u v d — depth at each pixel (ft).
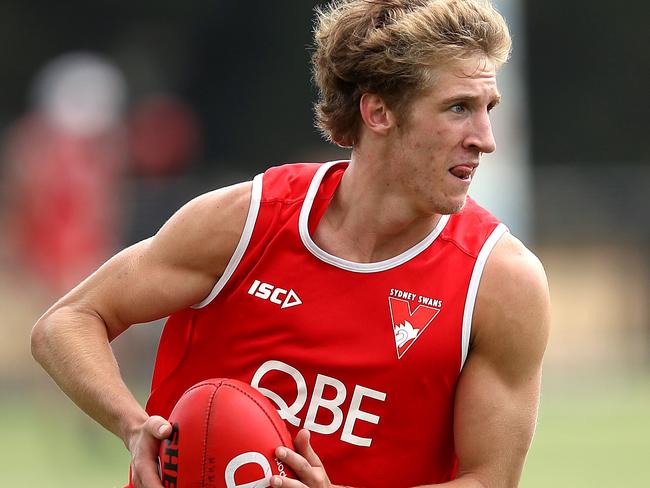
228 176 202.08
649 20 234.17
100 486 91.91
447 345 41.39
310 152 228.84
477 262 41.73
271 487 38.73
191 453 39.27
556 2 234.17
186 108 230.27
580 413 128.88
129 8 233.35
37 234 124.06
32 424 126.62
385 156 41.24
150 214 167.22
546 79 236.63
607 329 175.83
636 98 235.61
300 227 41.96
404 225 41.65
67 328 43.60
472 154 40.57
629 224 178.09
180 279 42.88
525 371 41.98
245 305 42.22
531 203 179.32
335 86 42.37
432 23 39.91
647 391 143.64
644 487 90.38
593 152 236.43
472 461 42.06
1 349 161.68
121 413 42.06
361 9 41.70
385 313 41.45
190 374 43.65
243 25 234.17
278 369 41.83
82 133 124.57
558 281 177.88
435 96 40.14
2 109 230.27
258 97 234.58
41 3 230.68
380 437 41.68
